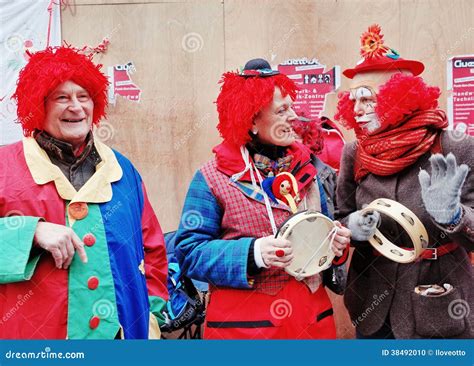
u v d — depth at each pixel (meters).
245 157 1.93
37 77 1.77
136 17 2.67
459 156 1.94
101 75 1.87
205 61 2.67
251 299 1.89
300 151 2.00
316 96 2.68
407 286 2.00
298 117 2.42
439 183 1.84
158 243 1.97
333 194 2.16
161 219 2.71
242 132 1.91
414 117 1.97
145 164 2.71
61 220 1.75
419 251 1.89
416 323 1.98
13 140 2.67
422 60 2.63
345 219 2.05
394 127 2.00
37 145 1.82
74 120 1.80
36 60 1.81
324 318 1.94
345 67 2.66
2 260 1.63
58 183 1.76
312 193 1.98
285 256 1.78
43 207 1.74
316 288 1.93
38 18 2.67
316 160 2.09
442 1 2.61
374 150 2.02
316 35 2.66
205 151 2.70
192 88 2.68
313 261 1.88
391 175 2.03
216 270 1.84
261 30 2.66
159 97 2.69
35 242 1.67
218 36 2.66
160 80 2.68
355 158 2.15
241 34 2.66
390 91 1.96
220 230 1.95
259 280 1.89
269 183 1.91
